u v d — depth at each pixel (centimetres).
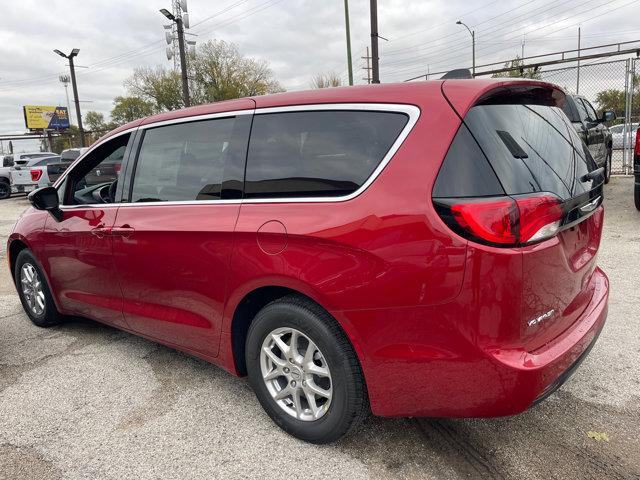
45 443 265
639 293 446
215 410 291
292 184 243
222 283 265
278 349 258
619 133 1697
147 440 264
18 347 398
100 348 389
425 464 234
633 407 273
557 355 207
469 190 196
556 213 204
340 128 234
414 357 207
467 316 194
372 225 209
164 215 295
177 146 303
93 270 354
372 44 1662
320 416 243
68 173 379
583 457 234
